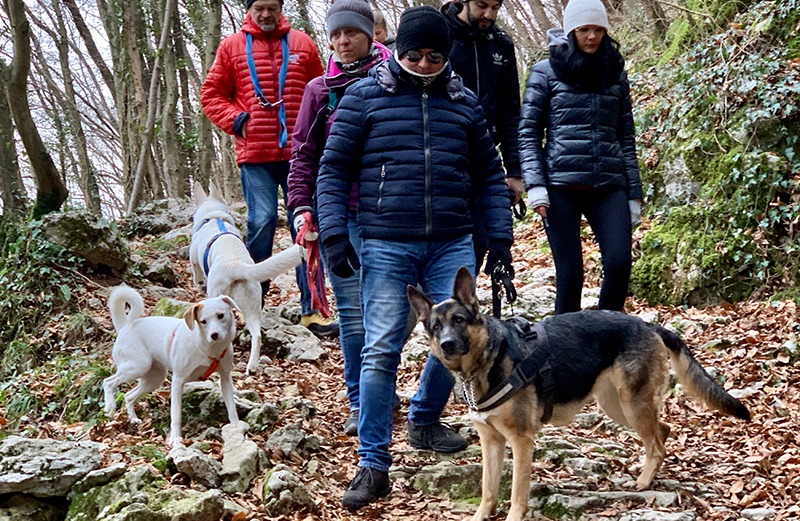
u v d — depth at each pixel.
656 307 8.39
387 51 5.86
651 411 4.73
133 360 5.47
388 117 4.55
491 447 4.43
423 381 5.12
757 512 4.45
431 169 4.54
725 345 7.09
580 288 6.14
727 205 8.55
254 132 7.46
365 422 4.57
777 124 8.68
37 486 4.29
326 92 5.36
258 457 4.73
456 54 5.89
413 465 5.08
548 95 6.15
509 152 6.32
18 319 7.95
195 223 7.92
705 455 5.36
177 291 9.15
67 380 6.51
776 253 8.16
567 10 5.98
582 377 4.59
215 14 16.48
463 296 4.30
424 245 4.64
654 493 4.58
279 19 7.62
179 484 4.41
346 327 5.41
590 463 5.00
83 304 8.16
